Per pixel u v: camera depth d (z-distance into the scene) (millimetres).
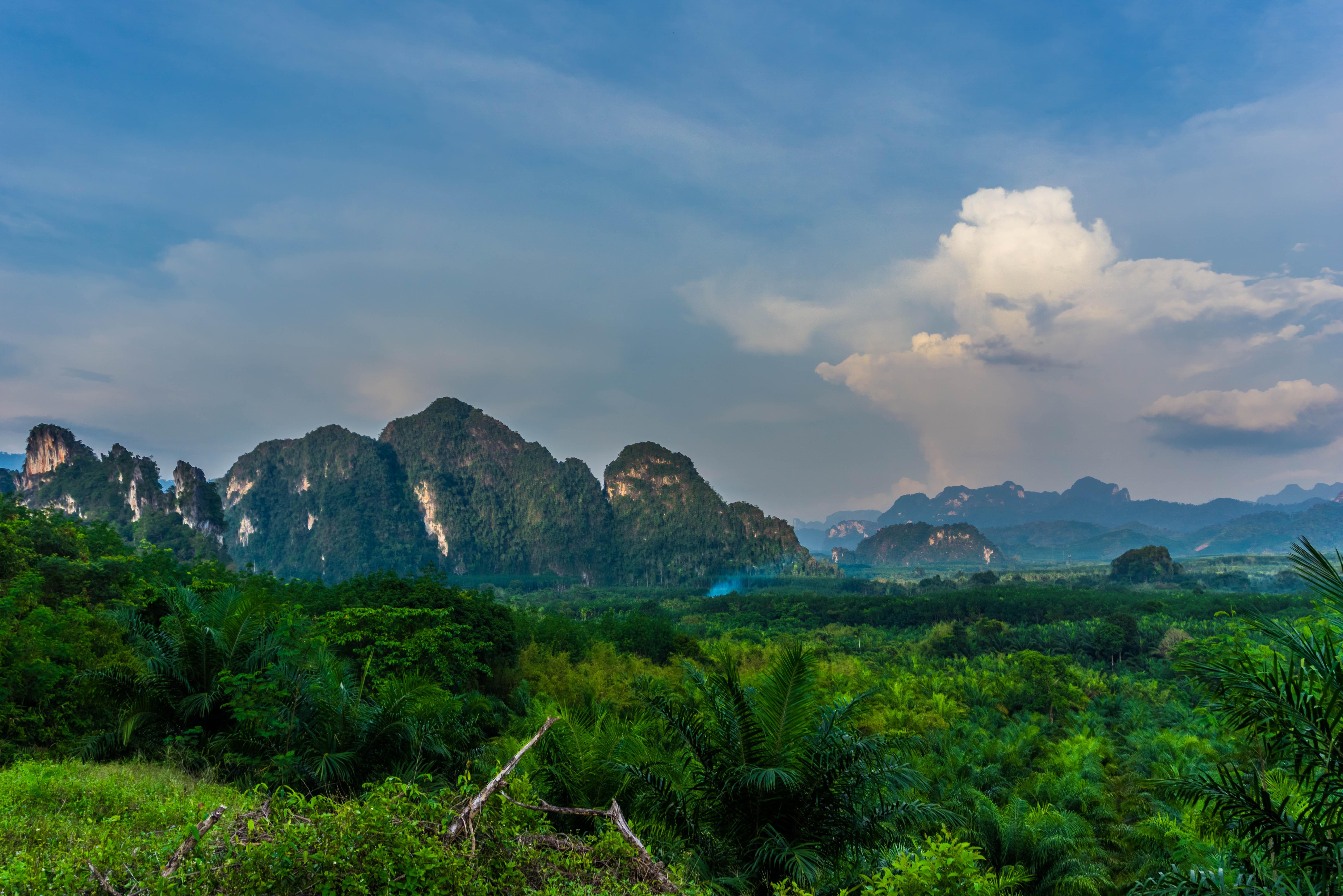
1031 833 16969
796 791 7707
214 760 11266
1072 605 88312
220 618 13070
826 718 8406
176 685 12102
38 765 7777
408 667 18188
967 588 166500
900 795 8203
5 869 3164
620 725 12875
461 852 3469
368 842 3199
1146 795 20562
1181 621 69312
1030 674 44000
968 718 35969
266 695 11570
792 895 6219
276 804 3588
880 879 6129
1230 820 5516
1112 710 40562
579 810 4223
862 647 71062
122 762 10578
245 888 2928
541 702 20000
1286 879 4926
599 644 32406
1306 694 5047
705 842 7871
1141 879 14109
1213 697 5680
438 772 12414
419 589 22422
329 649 16688
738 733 7945
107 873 3012
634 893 3758
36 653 11305
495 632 24875
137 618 13586
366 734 11477
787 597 124625
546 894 3490
